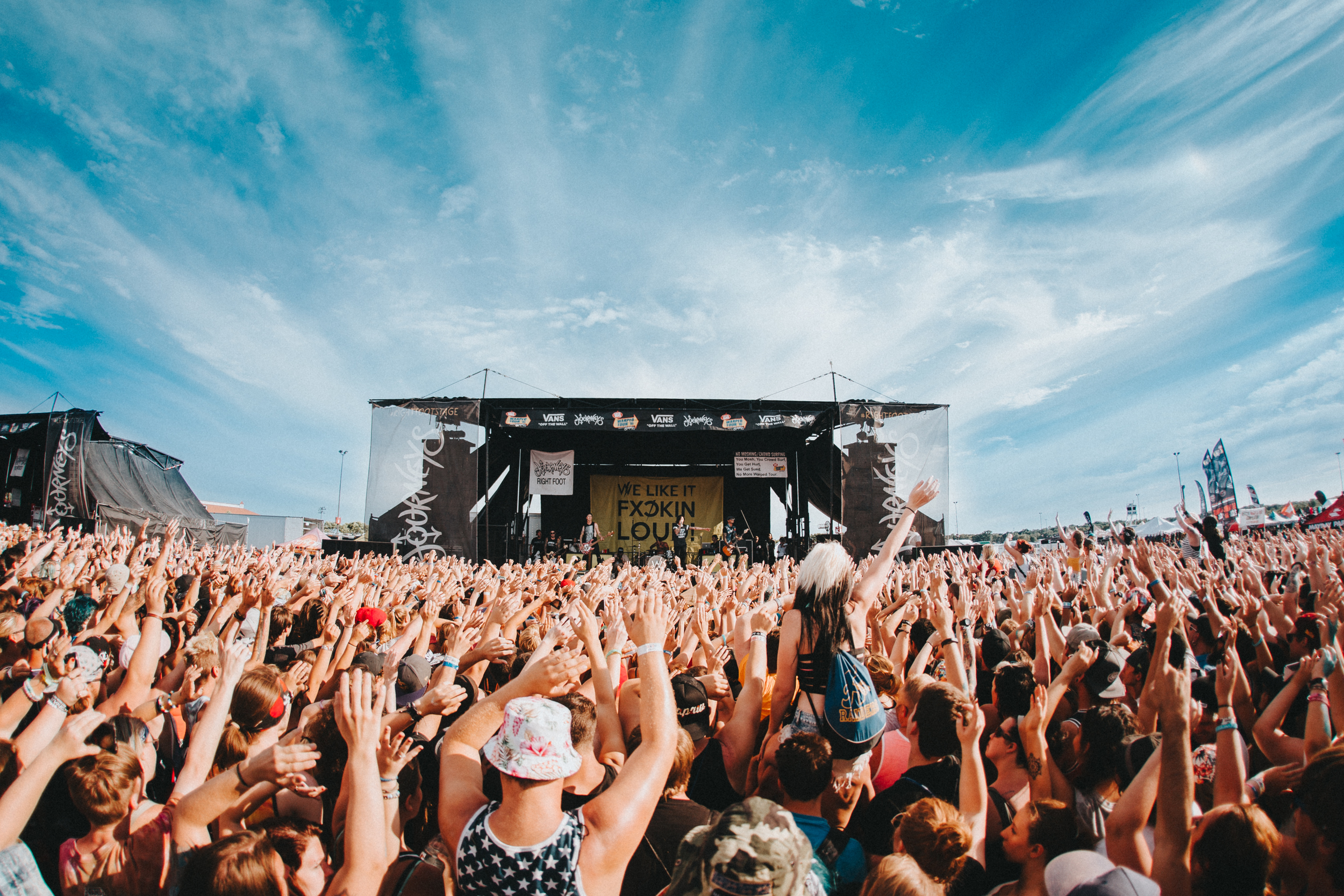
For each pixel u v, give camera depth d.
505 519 19.86
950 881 1.99
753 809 1.62
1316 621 4.22
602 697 2.69
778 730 3.08
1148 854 2.17
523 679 2.03
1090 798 2.71
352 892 1.78
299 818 2.76
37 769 2.09
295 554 11.59
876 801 2.59
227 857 1.93
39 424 17.69
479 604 6.66
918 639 4.51
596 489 23.02
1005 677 3.37
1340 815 1.88
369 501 16.25
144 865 2.26
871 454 16.81
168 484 20.92
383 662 3.69
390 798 2.21
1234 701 3.42
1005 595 7.77
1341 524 17.44
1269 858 1.97
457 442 16.47
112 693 3.71
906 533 3.57
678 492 23.09
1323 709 2.69
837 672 2.87
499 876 1.65
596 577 6.39
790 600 4.27
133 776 2.28
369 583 6.30
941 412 17.06
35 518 17.20
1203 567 7.27
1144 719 2.75
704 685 3.18
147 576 5.60
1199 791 2.88
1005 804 2.65
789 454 21.61
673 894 1.64
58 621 4.34
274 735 3.07
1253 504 20.97
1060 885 1.92
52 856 2.50
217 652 3.75
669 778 2.53
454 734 2.09
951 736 2.72
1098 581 6.07
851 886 2.22
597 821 1.75
